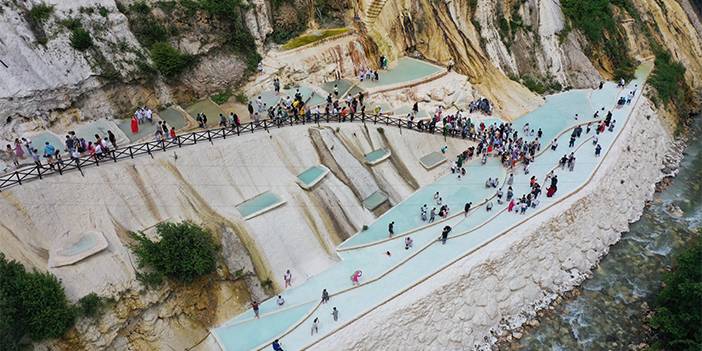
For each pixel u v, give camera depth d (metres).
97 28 31.72
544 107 46.97
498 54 48.72
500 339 29.53
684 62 59.53
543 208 33.69
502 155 38.00
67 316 22.25
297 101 35.53
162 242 25.34
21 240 23.45
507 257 30.92
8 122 28.08
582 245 34.69
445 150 38.38
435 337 27.92
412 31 44.94
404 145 37.12
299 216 30.94
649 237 37.47
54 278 22.72
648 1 59.72
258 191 31.23
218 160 30.39
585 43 53.75
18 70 28.41
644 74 53.34
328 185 32.62
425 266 29.42
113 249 25.02
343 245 31.23
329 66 40.50
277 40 40.44
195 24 35.81
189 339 25.59
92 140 29.69
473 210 33.72
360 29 43.00
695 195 42.25
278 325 26.22
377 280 28.64
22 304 21.25
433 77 42.31
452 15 46.94
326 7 43.00
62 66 29.98
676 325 27.97
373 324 26.28
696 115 54.84
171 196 28.27
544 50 51.19
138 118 32.31
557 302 31.97
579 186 35.78
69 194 25.36
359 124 36.09
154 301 24.91
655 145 46.22
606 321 30.70
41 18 29.72
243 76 38.09
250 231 29.11
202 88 36.44
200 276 26.31
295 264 29.81
